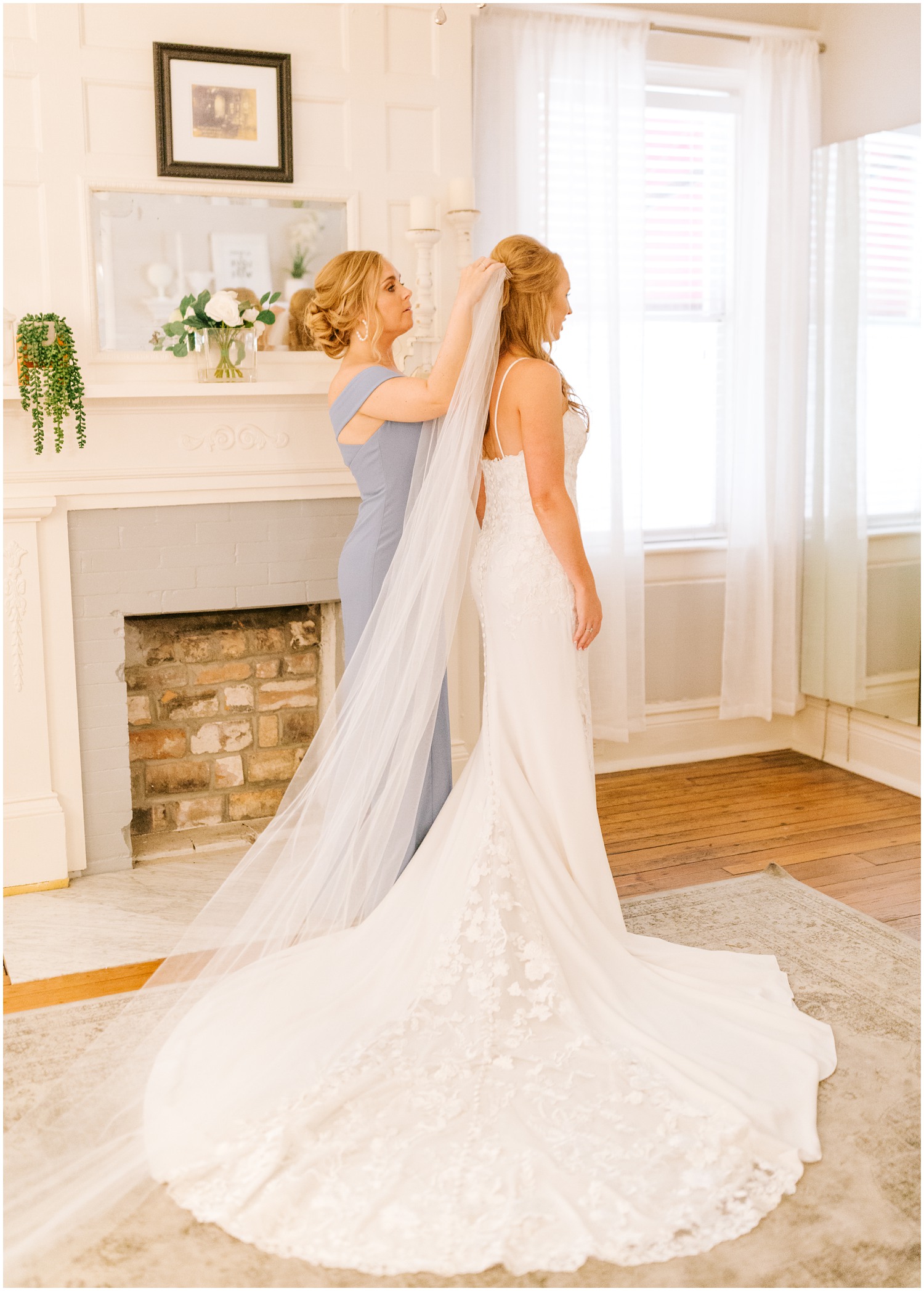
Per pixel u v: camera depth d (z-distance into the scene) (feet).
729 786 13.19
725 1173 5.94
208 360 10.10
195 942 7.99
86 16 9.60
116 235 9.96
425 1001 7.34
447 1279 5.32
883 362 12.30
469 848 7.80
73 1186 5.98
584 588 7.77
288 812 8.13
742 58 13.06
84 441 9.60
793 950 8.87
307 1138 6.19
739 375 13.29
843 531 13.15
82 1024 7.88
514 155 11.98
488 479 8.00
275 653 11.94
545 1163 6.00
